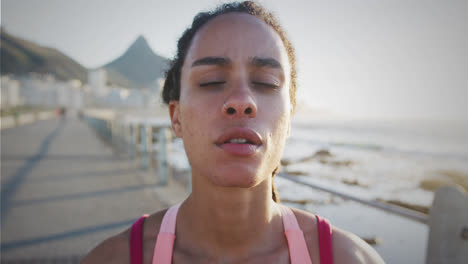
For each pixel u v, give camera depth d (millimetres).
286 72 947
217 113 816
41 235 3908
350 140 22797
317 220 1018
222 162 790
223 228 900
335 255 922
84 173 7699
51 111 66750
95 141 15500
